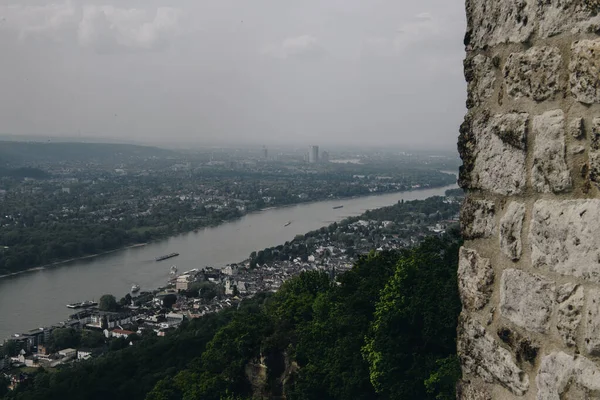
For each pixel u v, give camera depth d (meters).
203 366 57.22
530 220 6.43
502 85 6.93
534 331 6.32
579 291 5.81
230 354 53.50
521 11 6.58
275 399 48.28
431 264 32.81
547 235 6.18
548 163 6.20
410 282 32.66
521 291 6.51
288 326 51.06
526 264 6.48
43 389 63.31
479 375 7.18
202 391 50.97
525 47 6.55
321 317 45.47
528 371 6.39
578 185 5.90
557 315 6.03
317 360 41.56
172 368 66.62
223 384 51.12
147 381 64.88
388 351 32.03
